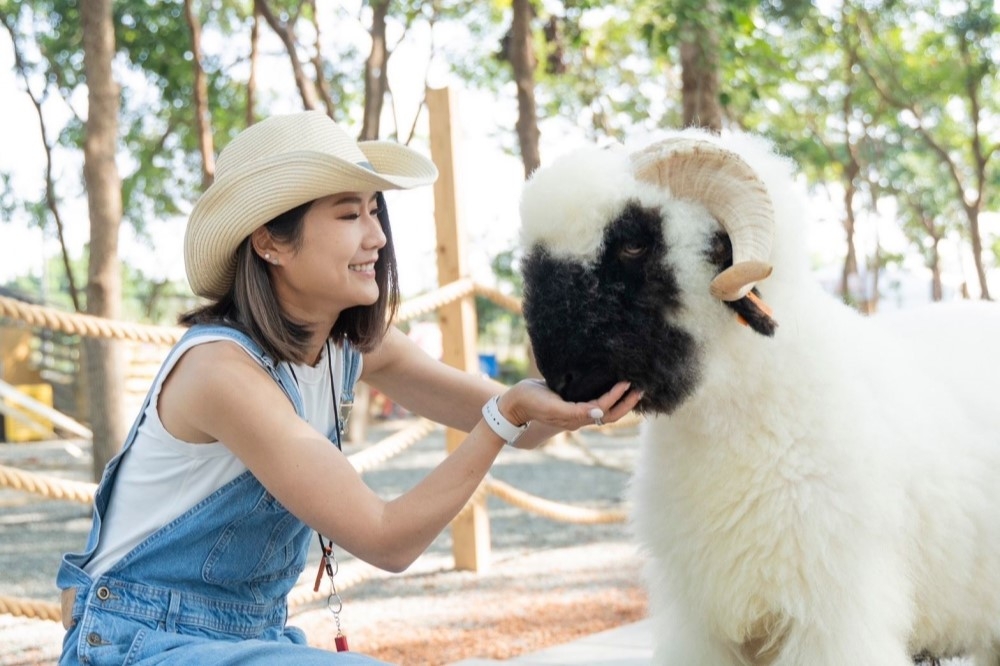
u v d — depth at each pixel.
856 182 32.19
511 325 31.64
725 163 2.39
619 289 2.37
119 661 2.20
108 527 2.36
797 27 17.20
